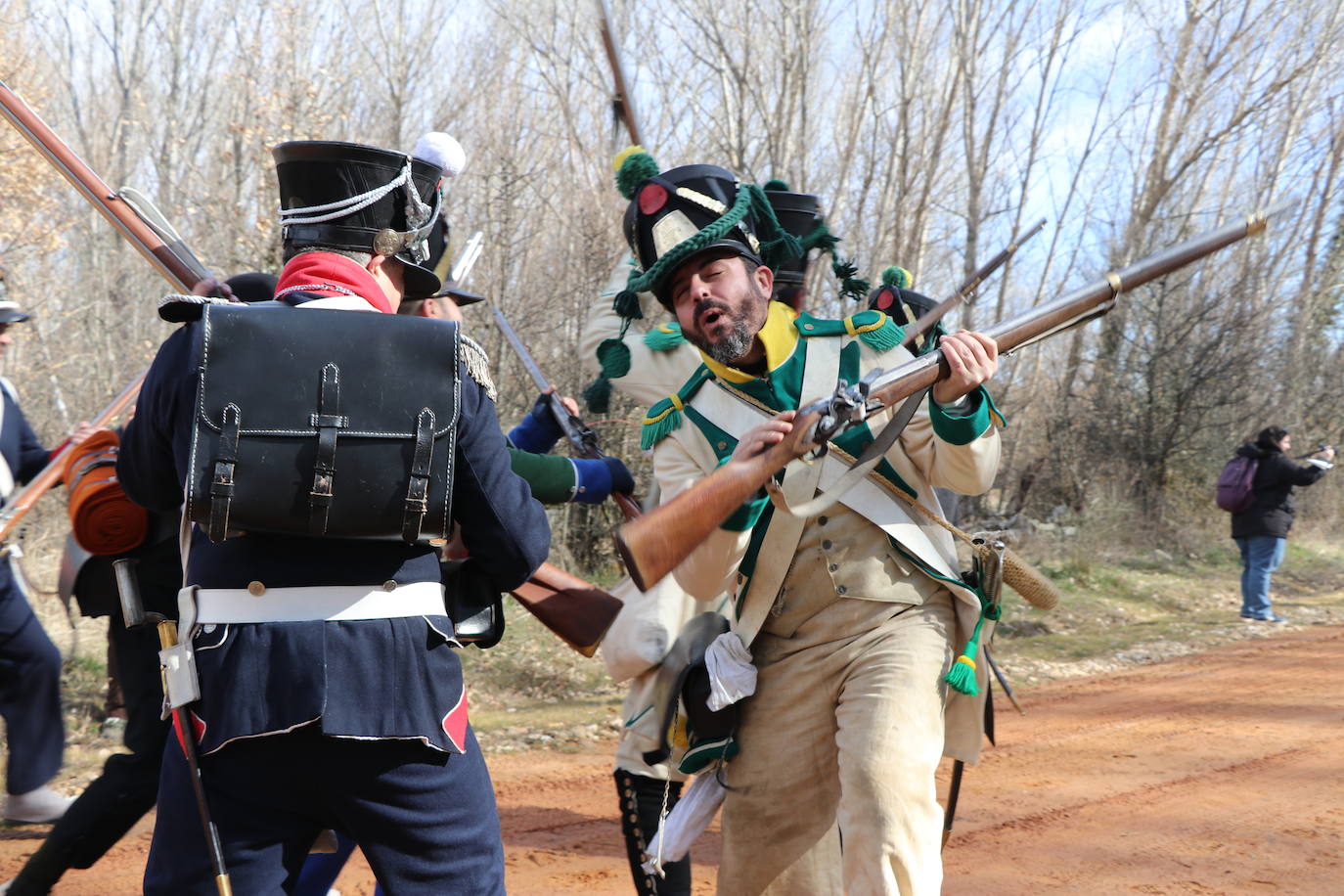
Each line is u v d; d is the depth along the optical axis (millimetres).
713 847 4918
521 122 15695
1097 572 13906
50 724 4559
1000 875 4535
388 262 2424
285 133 11281
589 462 3650
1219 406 18609
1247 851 4863
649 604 3775
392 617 2125
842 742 2838
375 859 2152
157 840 2129
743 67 16422
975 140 19109
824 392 2998
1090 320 2797
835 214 17125
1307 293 22281
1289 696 8250
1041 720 7445
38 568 8984
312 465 1973
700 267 2994
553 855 4691
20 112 2963
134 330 13953
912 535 2961
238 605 2076
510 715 7180
